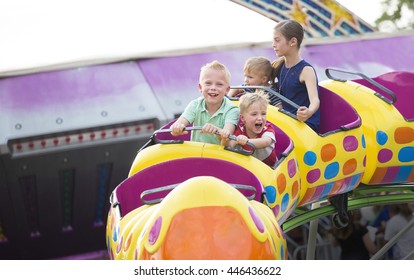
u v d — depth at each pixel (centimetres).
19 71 1338
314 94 895
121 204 672
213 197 520
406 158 975
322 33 1728
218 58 1435
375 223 1538
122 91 1348
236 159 689
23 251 1448
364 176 978
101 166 1356
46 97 1312
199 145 698
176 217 514
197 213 514
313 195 855
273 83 960
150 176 680
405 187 1101
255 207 588
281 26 913
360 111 974
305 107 840
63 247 1470
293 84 920
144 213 587
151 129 1336
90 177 1355
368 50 1560
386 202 1091
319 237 1453
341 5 1730
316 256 1455
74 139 1297
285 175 736
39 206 1372
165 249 509
